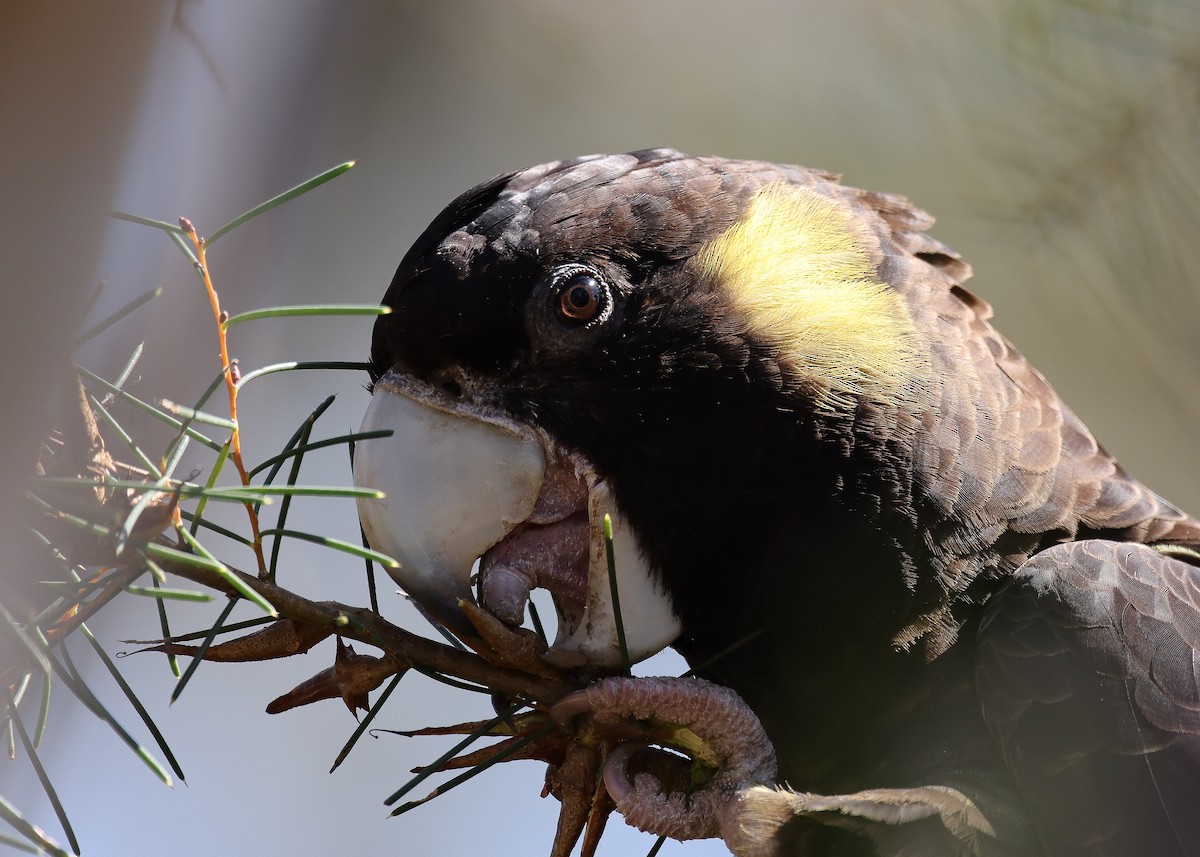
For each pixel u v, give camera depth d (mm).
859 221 7465
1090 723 6414
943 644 6883
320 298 16594
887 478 6855
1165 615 6645
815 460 6879
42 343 4371
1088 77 11273
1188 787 6254
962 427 6973
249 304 13023
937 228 12281
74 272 4441
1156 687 6449
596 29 14836
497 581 6758
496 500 6875
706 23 14008
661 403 6930
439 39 15867
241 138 12062
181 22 5340
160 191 10406
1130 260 11250
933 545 6871
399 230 16812
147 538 4754
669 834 6348
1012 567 6977
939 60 12250
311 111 13523
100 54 4594
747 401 6906
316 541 4809
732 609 7105
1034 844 6488
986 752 6785
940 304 7383
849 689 7047
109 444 6785
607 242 7016
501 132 16000
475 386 7000
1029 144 11508
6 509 4391
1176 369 12086
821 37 13305
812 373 6898
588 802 6305
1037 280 11922
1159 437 13000
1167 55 11055
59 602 4594
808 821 6023
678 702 6270
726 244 7109
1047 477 7137
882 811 5875
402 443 6926
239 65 11984
